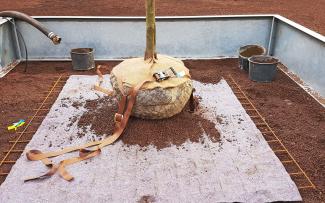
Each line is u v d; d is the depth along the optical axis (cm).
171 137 269
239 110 315
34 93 357
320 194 217
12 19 425
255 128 285
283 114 317
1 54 418
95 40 452
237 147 259
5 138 276
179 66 286
